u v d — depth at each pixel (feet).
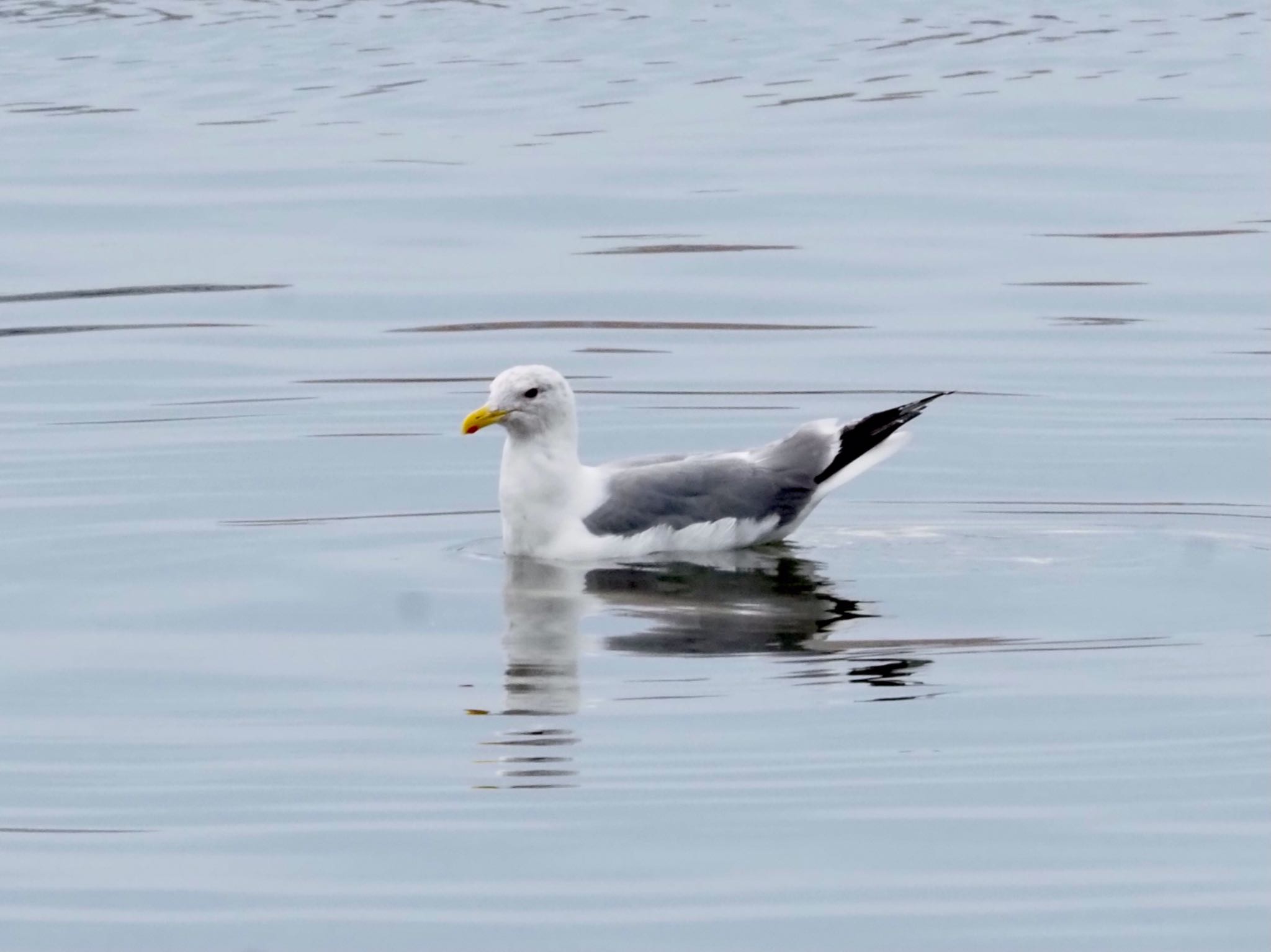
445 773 37.50
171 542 51.31
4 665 43.27
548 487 49.90
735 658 42.96
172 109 104.78
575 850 34.58
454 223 85.05
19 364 68.28
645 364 68.23
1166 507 53.52
